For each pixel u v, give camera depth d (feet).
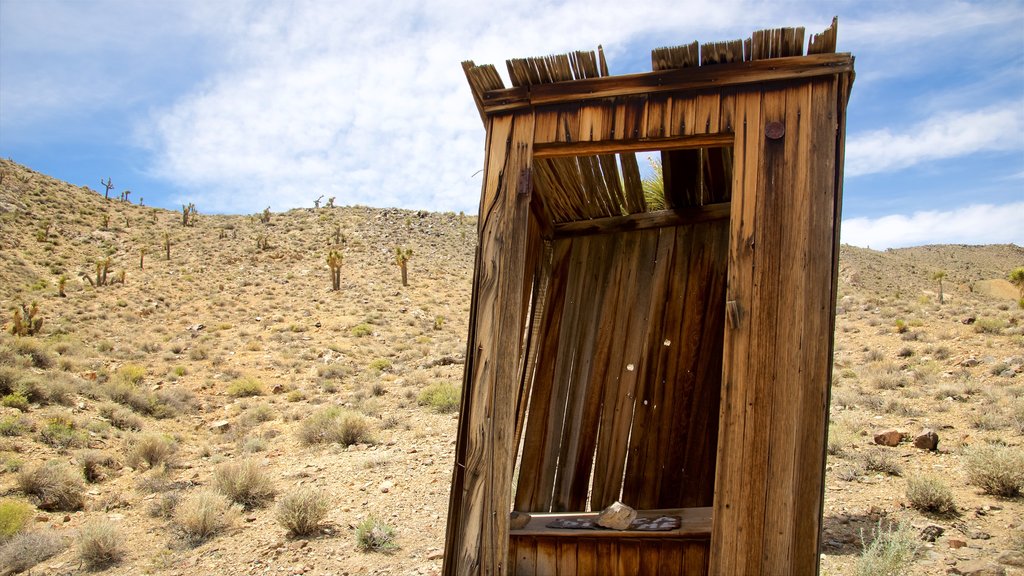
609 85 10.76
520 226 10.98
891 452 30.01
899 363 55.72
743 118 10.10
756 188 9.87
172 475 36.19
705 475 13.74
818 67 9.77
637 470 14.15
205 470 37.65
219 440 47.96
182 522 25.68
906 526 19.17
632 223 15.17
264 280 154.92
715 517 9.51
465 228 236.22
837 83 9.77
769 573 9.18
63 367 65.98
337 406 57.62
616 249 15.40
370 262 179.42
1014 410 34.86
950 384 44.39
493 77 11.36
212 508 25.88
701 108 10.34
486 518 10.44
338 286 147.33
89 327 97.60
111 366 74.43
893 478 26.37
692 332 14.24
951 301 115.44
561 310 15.53
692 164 13.79
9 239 159.94
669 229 14.96
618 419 14.48
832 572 17.01
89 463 35.42
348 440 41.70
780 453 9.34
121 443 42.70
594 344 15.05
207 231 209.87
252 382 68.49
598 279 15.40
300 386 70.28
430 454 36.01
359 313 122.42
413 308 130.52
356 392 62.49
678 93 10.48
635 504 14.02
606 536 11.50
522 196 11.05
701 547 11.06
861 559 16.66
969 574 16.28
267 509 28.22
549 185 14.23
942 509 21.81
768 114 10.00
